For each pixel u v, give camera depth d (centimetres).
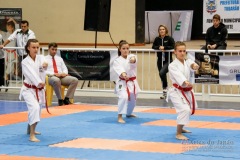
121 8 2070
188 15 2520
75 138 922
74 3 2103
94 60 1493
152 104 1391
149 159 754
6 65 1636
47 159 761
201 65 1416
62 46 2125
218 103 1412
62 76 1377
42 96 923
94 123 1088
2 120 1129
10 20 1900
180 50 908
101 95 1588
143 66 1587
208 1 2305
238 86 1495
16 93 1611
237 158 759
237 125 1061
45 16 2131
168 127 1037
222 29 1486
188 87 907
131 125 1062
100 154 792
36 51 909
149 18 2405
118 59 1111
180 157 766
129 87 1111
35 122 893
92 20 1641
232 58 1390
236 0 2273
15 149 833
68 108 1319
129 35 2070
